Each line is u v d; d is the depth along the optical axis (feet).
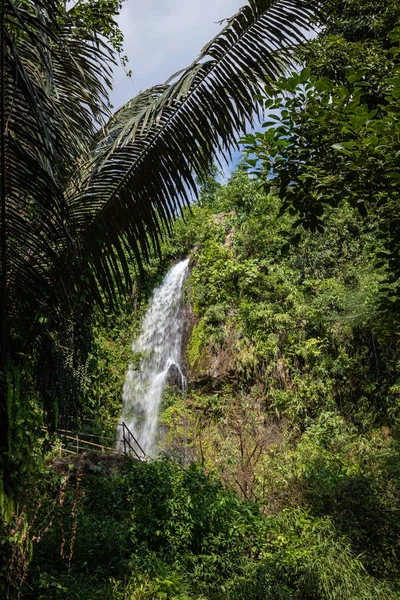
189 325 54.24
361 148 16.53
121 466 30.78
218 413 48.80
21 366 14.34
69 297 15.35
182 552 24.77
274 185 20.16
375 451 37.73
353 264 49.16
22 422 13.34
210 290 53.78
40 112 12.23
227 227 58.13
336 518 28.58
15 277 14.52
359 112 16.55
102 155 16.29
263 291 51.78
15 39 15.88
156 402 52.75
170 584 20.98
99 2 30.37
